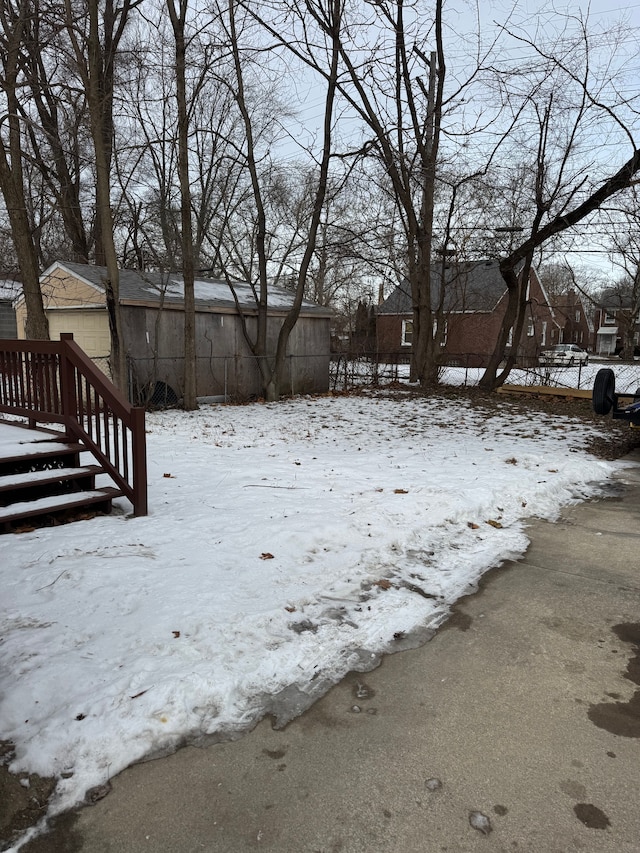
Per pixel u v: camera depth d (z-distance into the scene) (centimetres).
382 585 391
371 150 1423
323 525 475
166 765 227
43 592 350
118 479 516
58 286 1470
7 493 501
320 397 1656
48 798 209
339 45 1355
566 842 195
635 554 467
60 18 1058
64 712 240
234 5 1311
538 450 874
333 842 195
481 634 336
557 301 4388
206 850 191
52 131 1341
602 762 233
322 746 240
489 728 253
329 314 1819
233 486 623
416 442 945
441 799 213
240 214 2302
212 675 269
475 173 1538
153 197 1984
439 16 1559
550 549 477
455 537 493
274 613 334
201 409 1371
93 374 520
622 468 786
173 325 1439
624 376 2386
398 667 300
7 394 631
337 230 2188
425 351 1864
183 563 400
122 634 304
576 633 339
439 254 1916
